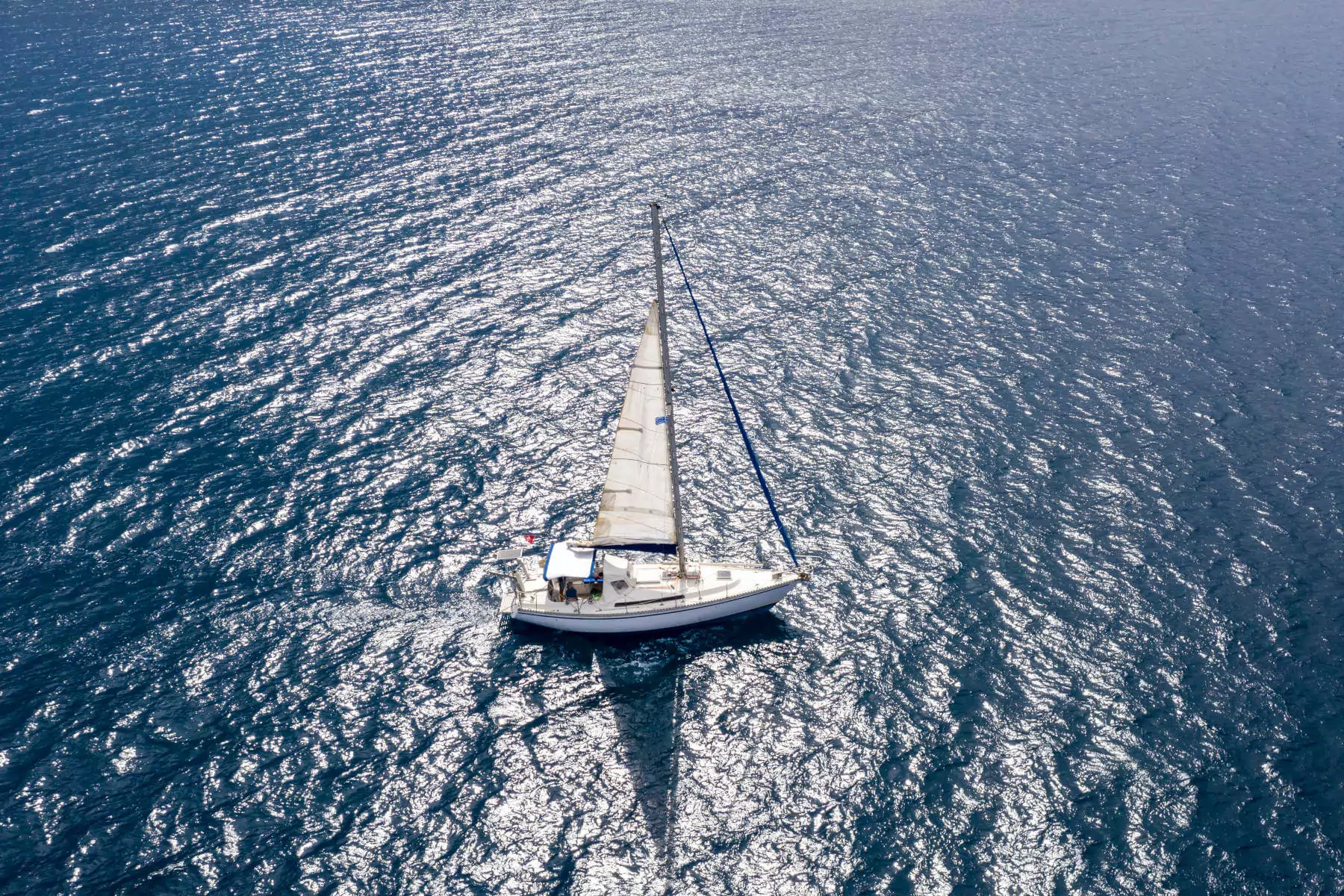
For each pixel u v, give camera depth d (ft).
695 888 128.98
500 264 280.92
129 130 363.15
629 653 166.20
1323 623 168.86
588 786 142.61
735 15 567.59
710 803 140.36
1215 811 137.80
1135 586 177.37
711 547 187.93
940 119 409.28
